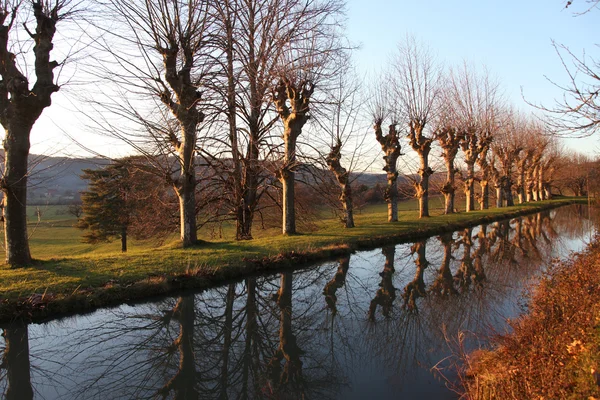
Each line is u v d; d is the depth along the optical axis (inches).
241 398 221.0
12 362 263.0
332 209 838.5
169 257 445.7
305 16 604.1
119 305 342.0
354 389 222.8
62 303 315.0
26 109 363.9
